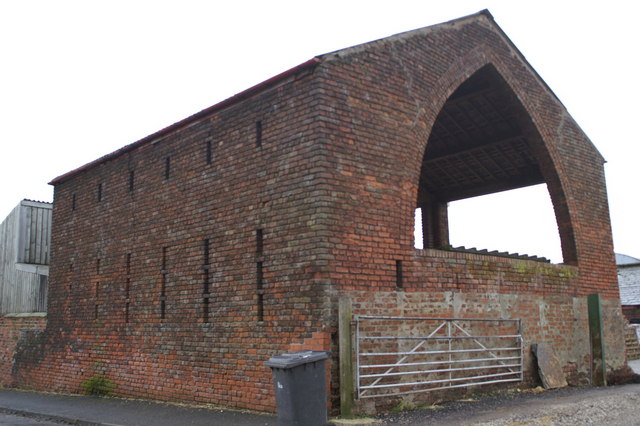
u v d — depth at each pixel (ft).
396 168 35.94
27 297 62.64
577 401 36.65
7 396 50.24
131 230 46.03
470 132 56.03
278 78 34.94
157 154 44.65
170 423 32.01
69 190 54.85
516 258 46.57
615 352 49.98
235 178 37.55
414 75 38.45
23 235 65.10
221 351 36.76
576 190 50.31
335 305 31.48
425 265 36.50
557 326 45.32
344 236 32.50
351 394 30.48
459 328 37.06
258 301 34.83
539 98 49.08
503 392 39.93
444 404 35.19
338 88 33.83
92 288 49.37
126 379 44.06
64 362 51.06
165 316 41.45
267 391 33.50
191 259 40.01
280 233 33.96
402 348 34.27
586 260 49.47
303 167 33.06
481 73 46.57
